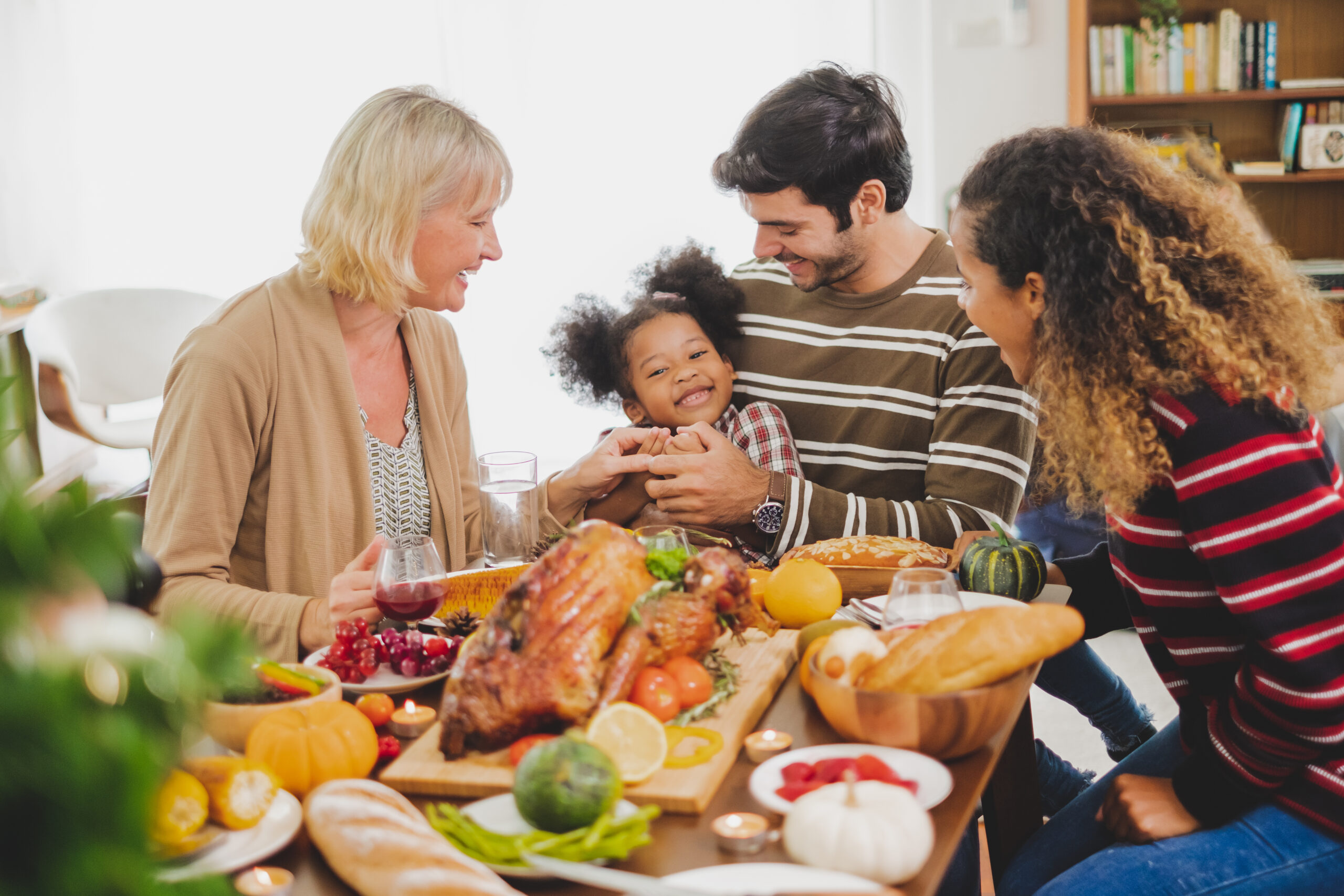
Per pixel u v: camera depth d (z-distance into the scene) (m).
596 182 4.20
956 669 0.91
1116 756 1.87
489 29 4.11
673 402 1.84
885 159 1.69
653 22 4.08
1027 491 2.20
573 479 1.66
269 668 1.04
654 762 0.88
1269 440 1.04
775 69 4.08
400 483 1.66
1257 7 3.79
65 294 4.01
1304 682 1.02
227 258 4.32
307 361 1.55
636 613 0.96
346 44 4.14
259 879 0.78
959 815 0.85
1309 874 1.08
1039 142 1.18
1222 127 3.89
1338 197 3.85
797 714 1.03
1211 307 1.10
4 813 0.33
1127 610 1.49
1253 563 1.04
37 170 4.24
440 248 1.58
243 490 1.52
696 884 0.72
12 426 0.36
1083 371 1.12
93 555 0.35
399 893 0.71
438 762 0.94
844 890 0.71
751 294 1.93
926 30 4.07
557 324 2.09
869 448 1.79
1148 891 1.09
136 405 4.34
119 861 0.34
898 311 1.77
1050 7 3.98
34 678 0.33
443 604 1.30
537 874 0.77
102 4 4.12
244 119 4.21
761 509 1.61
